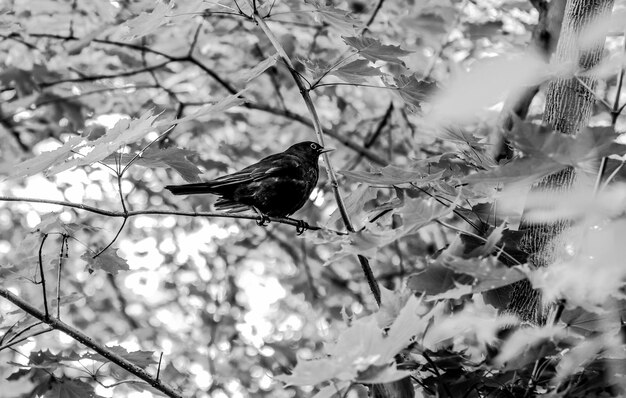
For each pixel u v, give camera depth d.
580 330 2.59
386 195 7.93
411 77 3.65
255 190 5.99
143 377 3.76
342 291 10.05
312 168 6.30
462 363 2.92
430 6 8.34
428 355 2.95
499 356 2.62
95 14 8.80
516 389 2.87
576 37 3.09
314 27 8.86
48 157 3.42
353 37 3.58
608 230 2.18
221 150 10.20
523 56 1.88
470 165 3.57
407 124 8.58
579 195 2.24
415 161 3.67
